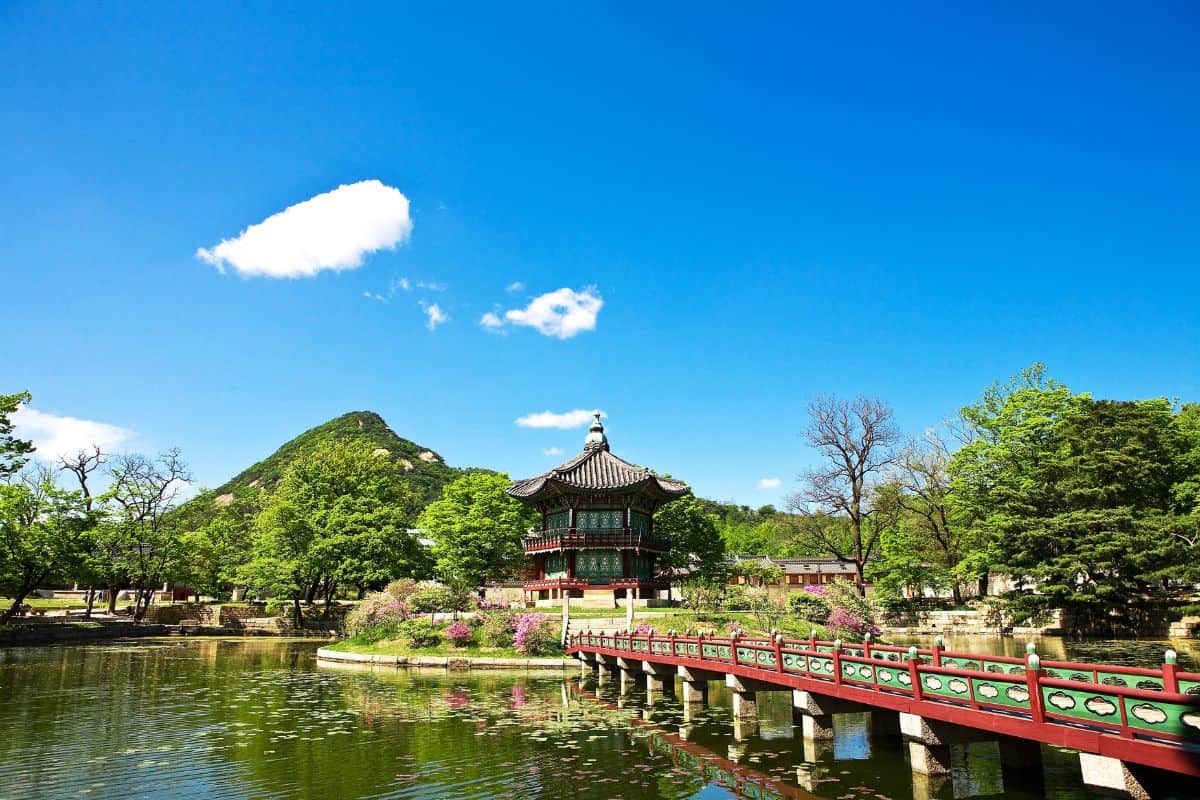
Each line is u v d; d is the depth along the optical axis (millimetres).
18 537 60906
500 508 68938
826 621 47469
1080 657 38625
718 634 44375
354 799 16016
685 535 67750
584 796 16031
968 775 16062
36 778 17781
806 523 67938
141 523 73188
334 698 30391
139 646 58750
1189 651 41188
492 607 48500
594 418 67938
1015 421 60406
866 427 63031
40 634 61625
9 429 53062
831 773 17078
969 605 65938
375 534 67500
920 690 15656
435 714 26203
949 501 62875
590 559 58531
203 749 20781
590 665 39656
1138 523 48312
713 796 15789
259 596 86250
